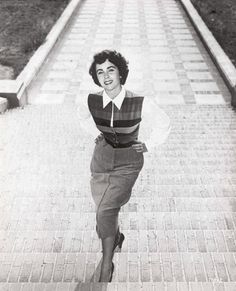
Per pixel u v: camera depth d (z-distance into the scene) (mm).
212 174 5719
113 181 3396
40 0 16156
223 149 6656
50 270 3744
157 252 3982
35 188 5312
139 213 4668
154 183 5449
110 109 3182
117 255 3902
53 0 16234
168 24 14297
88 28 13875
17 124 7594
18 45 11977
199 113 8461
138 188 5258
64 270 3746
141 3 16719
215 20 14031
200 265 3768
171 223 4492
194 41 12750
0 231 4367
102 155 3404
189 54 11781
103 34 13352
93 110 3250
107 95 3184
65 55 11688
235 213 4680
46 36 12406
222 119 8141
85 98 3264
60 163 6035
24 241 4191
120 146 3340
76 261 3852
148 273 3701
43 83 9992
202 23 13523
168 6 16344
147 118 3270
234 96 8742
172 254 3898
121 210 4707
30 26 13453
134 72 10633
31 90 9617
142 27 14008
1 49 11664
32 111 8352
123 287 3039
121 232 4316
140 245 4125
